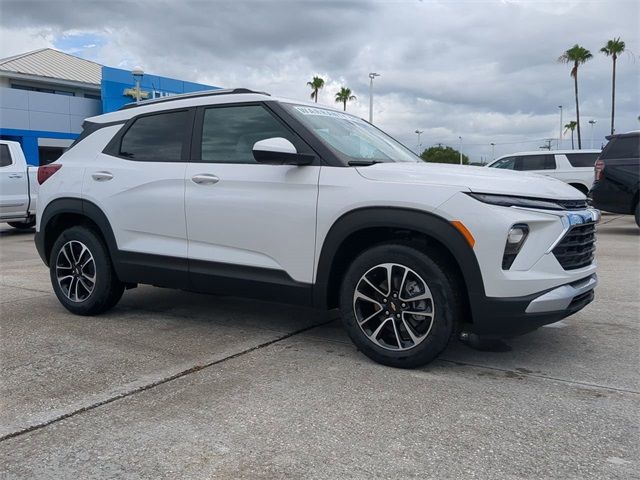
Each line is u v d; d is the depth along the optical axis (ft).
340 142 14.24
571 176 52.80
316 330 15.87
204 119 15.52
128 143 16.90
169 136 16.10
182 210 15.24
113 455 9.02
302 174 13.50
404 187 12.26
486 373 12.49
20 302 19.44
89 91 105.60
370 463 8.74
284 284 13.84
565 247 12.09
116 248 16.48
